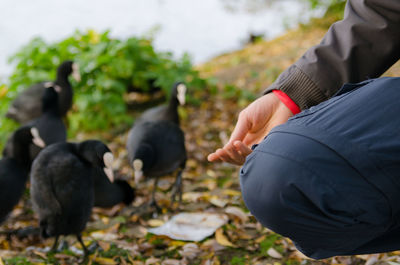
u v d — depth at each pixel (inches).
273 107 58.0
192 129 223.3
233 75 311.0
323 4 298.4
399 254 88.8
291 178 43.1
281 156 44.2
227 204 134.0
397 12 50.1
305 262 93.3
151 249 110.0
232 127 220.1
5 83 248.5
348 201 42.1
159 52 274.2
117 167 184.7
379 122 43.3
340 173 42.3
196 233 114.0
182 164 154.8
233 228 115.3
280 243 104.4
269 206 45.1
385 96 44.6
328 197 42.1
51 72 240.8
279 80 58.0
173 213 137.7
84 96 229.0
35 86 209.5
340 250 48.3
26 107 204.8
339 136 43.2
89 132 235.5
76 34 260.2
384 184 41.6
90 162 116.1
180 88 184.4
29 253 115.6
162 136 149.1
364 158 41.7
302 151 43.4
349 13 55.0
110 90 249.3
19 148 138.2
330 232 44.3
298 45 343.0
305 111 48.4
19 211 154.1
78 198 109.3
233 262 98.3
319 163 42.7
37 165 110.1
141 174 138.6
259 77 291.6
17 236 132.4
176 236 113.0
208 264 97.0
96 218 139.5
